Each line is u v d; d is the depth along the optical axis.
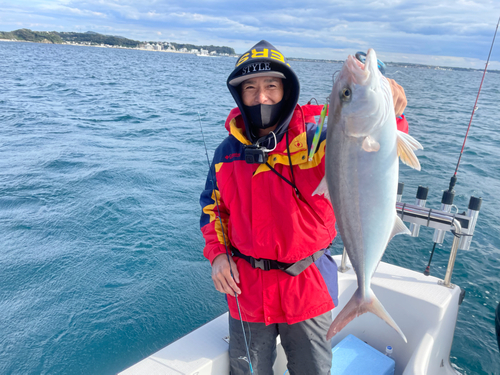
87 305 3.41
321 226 1.44
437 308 1.95
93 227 4.85
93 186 6.24
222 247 1.62
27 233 4.64
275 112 1.47
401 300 2.08
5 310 3.31
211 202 1.75
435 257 4.36
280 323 1.52
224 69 61.03
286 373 1.94
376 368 1.94
